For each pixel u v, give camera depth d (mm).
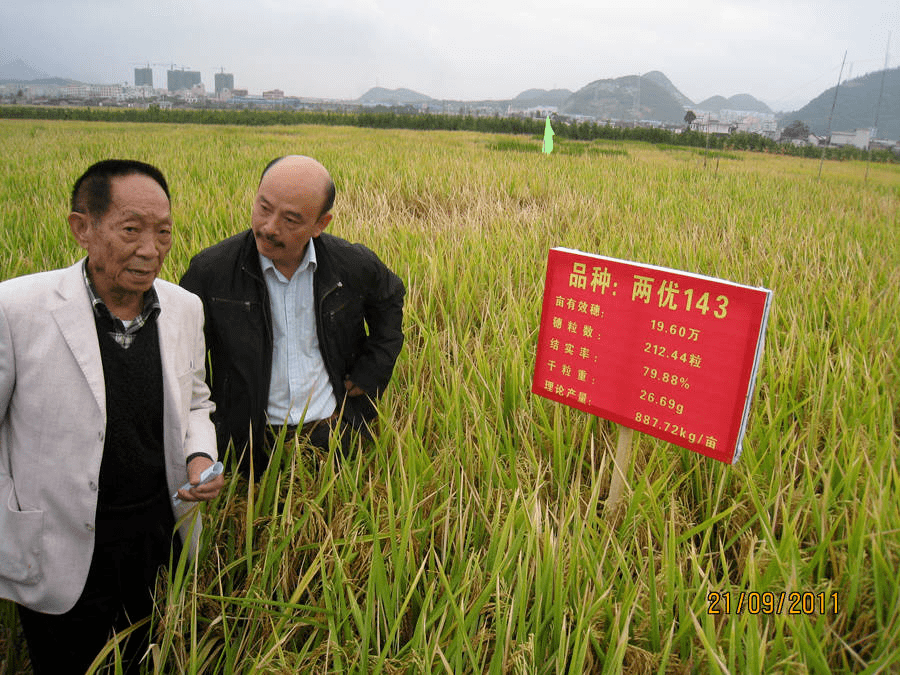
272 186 2357
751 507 2684
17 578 1812
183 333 2020
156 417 1974
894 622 2043
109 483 1925
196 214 7223
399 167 13805
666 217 8891
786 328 4633
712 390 2393
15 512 1765
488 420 3281
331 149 19797
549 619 2115
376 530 2271
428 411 3348
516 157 19703
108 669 2115
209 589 2254
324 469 2631
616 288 2605
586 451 3246
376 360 2990
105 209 1668
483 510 2547
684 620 2012
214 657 2158
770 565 2131
